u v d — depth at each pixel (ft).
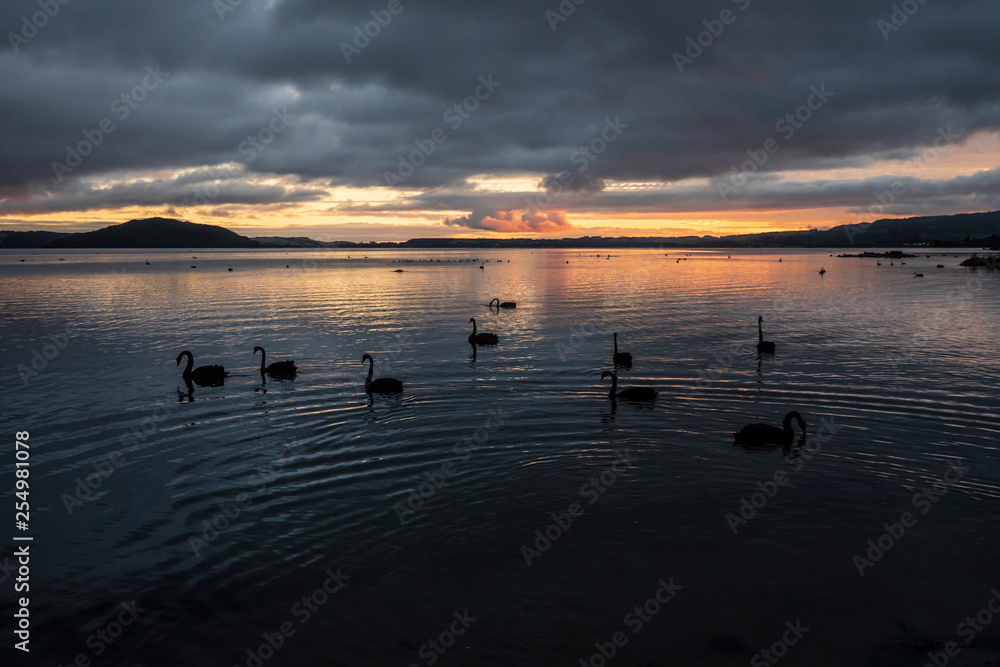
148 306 186.39
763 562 41.37
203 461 59.62
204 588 39.27
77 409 77.00
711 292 229.04
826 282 275.18
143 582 39.99
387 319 155.94
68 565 41.98
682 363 100.17
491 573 40.47
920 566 40.65
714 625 35.14
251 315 164.25
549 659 32.58
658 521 46.98
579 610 36.63
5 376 94.73
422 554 42.86
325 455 60.85
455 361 103.55
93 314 167.32
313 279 316.40
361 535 45.50
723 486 53.01
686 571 40.50
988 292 216.95
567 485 53.52
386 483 54.24
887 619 35.55
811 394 80.59
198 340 125.90
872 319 149.38
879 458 58.70
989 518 46.75
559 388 85.25
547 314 165.17
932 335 124.47
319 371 97.40
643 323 146.41
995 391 80.53
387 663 32.50
